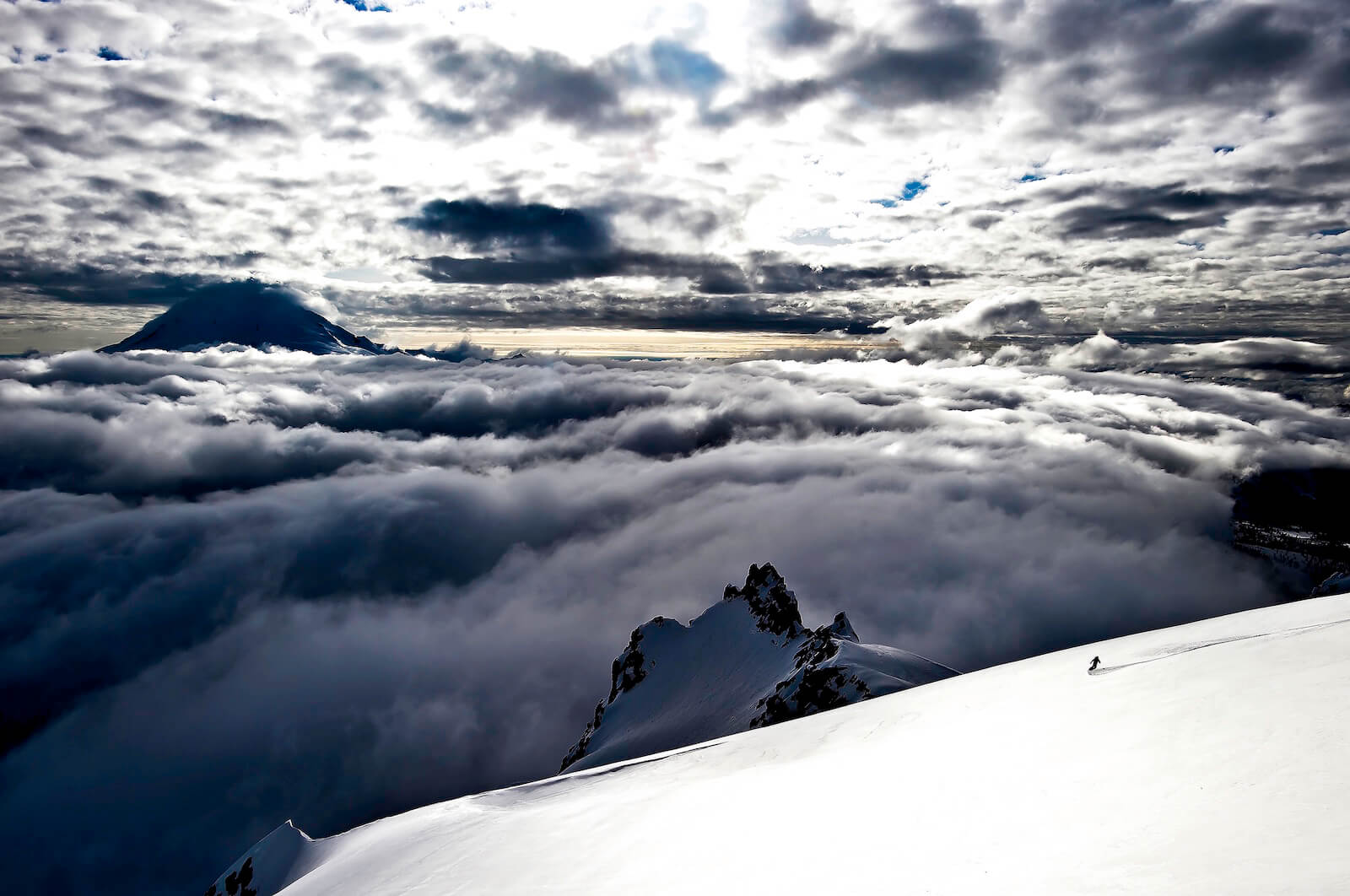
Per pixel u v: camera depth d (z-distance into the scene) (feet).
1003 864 57.31
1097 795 65.00
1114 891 47.06
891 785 89.71
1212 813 53.78
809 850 75.97
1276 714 69.31
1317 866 41.91
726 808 104.32
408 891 113.39
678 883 79.46
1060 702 103.40
